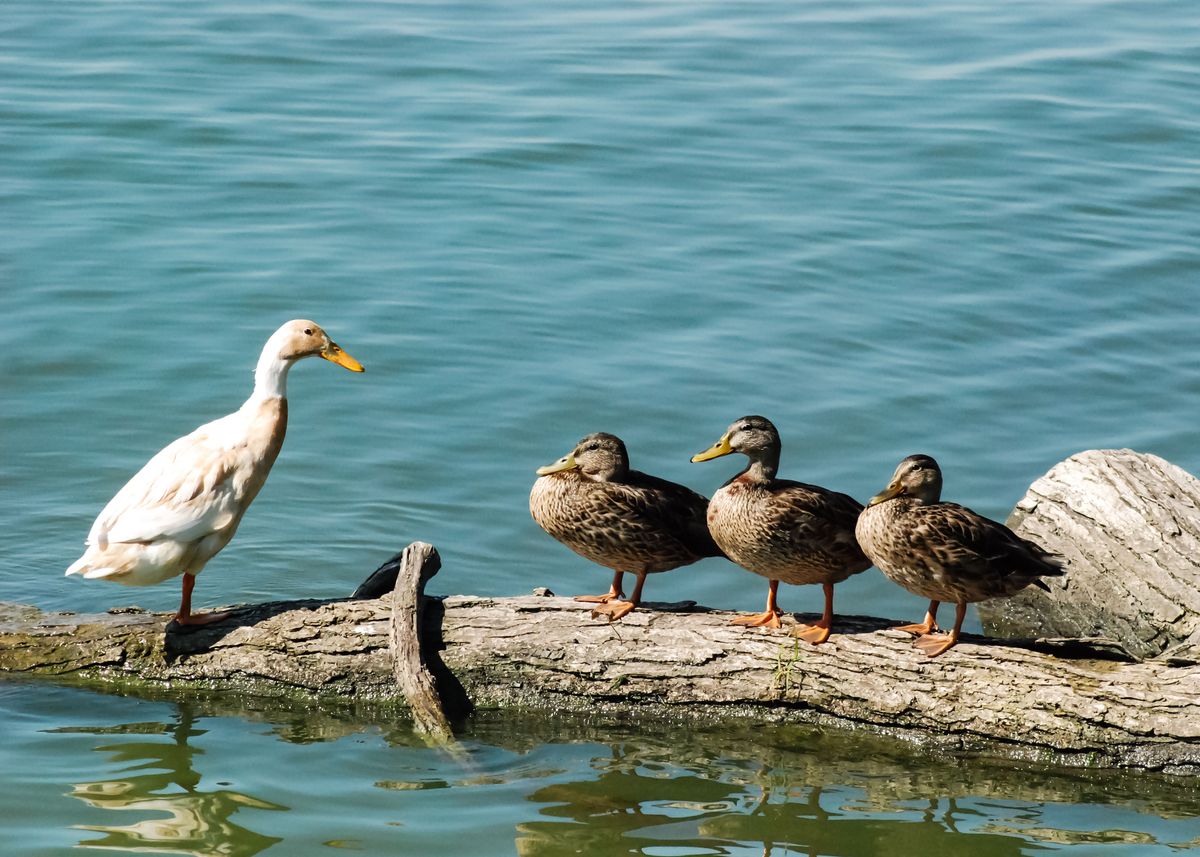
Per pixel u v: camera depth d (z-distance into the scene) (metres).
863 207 21.31
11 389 15.84
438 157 22.28
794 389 16.33
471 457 14.91
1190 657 10.20
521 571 13.21
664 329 17.62
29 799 9.37
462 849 9.05
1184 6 30.97
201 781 9.70
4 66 24.77
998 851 9.22
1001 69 26.92
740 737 10.36
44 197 20.30
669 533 10.55
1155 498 12.63
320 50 26.45
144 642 10.68
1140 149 23.70
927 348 17.42
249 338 17.06
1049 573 10.16
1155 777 9.73
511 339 17.22
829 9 30.12
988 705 9.89
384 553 13.43
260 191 20.89
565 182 21.75
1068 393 16.52
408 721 10.55
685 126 23.91
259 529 13.69
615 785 9.87
